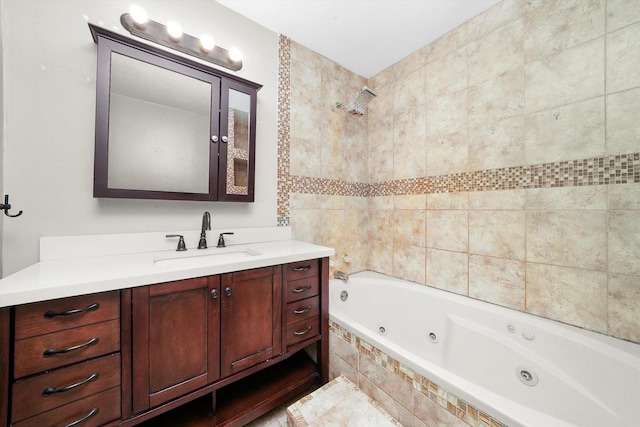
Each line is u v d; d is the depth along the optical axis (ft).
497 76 4.86
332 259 6.77
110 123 3.71
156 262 3.62
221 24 4.89
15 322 2.16
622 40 3.58
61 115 3.46
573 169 4.02
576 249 4.00
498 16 4.83
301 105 6.10
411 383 3.20
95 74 3.69
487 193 5.03
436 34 5.75
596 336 3.71
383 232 7.20
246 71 5.23
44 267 2.98
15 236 3.20
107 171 3.62
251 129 5.02
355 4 4.90
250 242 5.20
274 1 4.83
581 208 3.95
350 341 4.18
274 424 3.87
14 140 3.19
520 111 4.57
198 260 3.78
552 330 3.95
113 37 3.63
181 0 4.45
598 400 3.27
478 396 2.57
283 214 5.80
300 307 4.22
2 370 2.10
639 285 3.48
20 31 3.23
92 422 2.49
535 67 4.39
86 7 3.64
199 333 3.14
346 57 6.59
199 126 4.48
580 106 3.94
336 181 6.85
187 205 4.54
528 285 4.50
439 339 5.25
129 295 2.67
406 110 6.56
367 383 3.84
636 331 3.50
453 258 5.58
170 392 2.92
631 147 3.52
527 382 3.91
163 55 4.05
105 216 3.80
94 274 2.66
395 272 6.85
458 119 5.48
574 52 3.99
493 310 4.65
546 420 2.25
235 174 4.85
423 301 5.64
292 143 5.95
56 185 3.44
